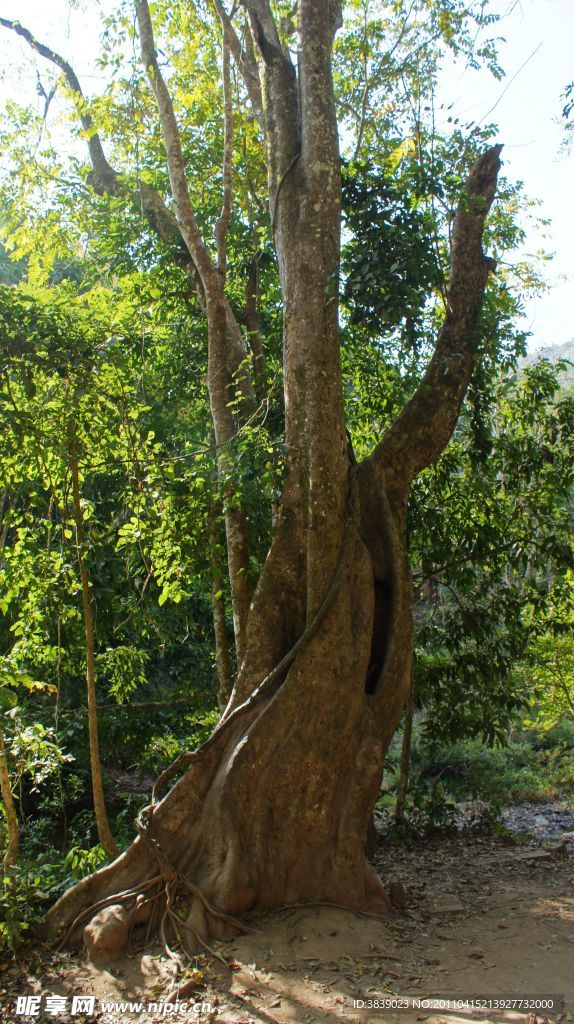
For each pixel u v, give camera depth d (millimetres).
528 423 11578
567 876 8648
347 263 8586
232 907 6117
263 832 6480
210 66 11977
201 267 9016
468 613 11461
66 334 7594
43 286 13828
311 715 6715
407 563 7559
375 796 6867
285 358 7875
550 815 14461
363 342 10672
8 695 6359
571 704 14289
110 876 6398
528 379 11531
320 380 7484
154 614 12320
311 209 7941
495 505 11578
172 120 9266
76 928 6145
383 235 8391
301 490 7562
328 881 6500
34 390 7344
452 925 6602
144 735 10984
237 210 11977
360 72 12039
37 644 8406
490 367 10312
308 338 7645
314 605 7031
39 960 5898
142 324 11273
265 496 8234
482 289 8641
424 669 11492
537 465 11320
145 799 9844
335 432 7449
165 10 11320
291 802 6570
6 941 6062
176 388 12062
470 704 11461
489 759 15859
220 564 9445
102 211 11922
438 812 11695
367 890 6633
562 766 17750
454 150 9109
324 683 6785
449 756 14656
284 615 7297
